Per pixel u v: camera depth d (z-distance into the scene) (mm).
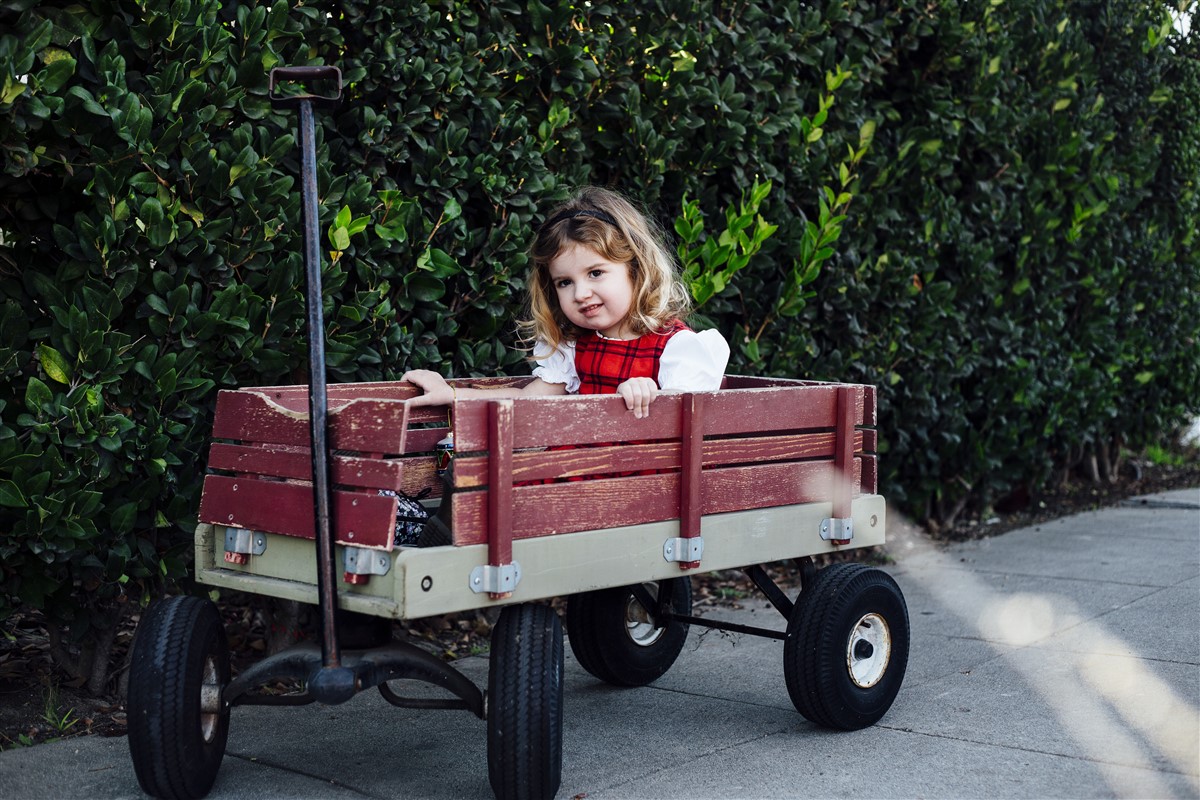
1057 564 5770
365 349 3850
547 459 2771
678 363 3426
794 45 5191
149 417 3430
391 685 4000
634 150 4617
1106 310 7344
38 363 3410
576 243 3422
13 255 3350
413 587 2523
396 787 3029
